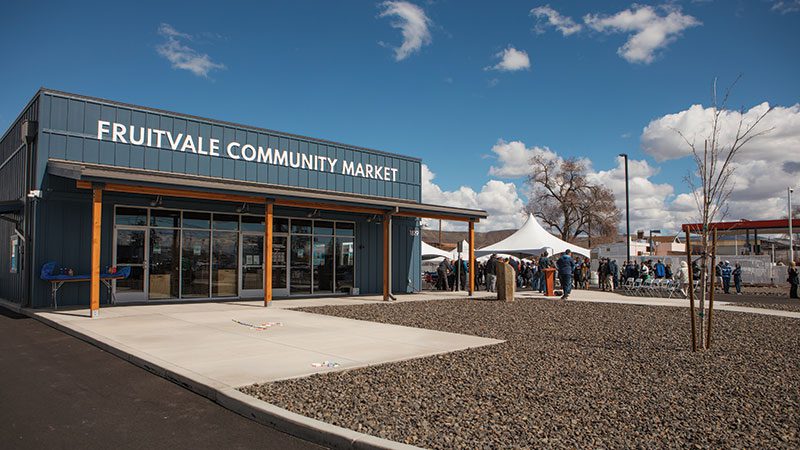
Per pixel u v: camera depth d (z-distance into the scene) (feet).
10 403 19.76
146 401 20.15
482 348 29.89
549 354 28.30
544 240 97.96
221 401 19.72
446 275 81.35
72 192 48.91
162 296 54.13
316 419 17.03
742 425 16.97
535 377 23.08
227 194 49.47
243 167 60.95
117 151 51.88
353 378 22.54
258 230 61.36
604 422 17.11
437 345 30.71
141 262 52.80
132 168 52.65
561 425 16.78
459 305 56.24
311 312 47.29
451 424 16.78
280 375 22.77
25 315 44.88
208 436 16.52
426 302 59.77
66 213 48.62
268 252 52.65
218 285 58.18
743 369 25.20
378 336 33.83
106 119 51.42
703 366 25.76
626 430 16.39
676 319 45.11
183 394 21.09
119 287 51.47
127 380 23.21
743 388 21.65
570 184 192.03
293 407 18.22
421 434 15.88
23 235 49.42
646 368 25.17
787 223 120.47
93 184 42.16
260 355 27.17
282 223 63.77
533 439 15.55
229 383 21.12
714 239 30.40
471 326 39.17
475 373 23.68
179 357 26.35
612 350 29.84
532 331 37.01
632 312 50.75
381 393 20.27
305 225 65.82
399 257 75.51
